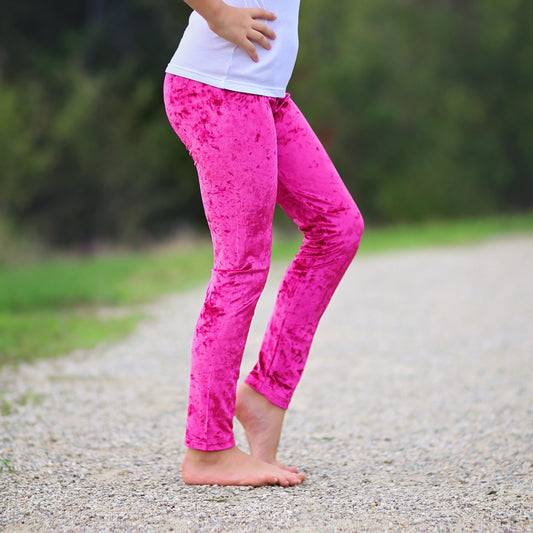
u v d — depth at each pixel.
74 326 6.99
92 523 2.23
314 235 2.72
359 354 5.58
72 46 25.20
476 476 2.76
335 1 30.16
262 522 2.22
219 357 2.61
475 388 4.34
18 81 23.50
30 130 21.86
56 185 22.92
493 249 15.41
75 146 22.59
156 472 2.85
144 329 6.92
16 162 21.25
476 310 7.55
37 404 4.01
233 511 2.34
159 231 25.28
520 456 2.97
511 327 6.50
